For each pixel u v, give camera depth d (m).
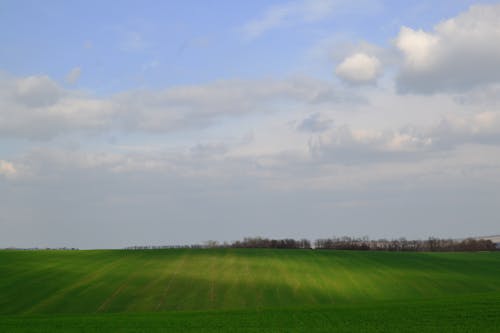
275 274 63.84
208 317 35.50
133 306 49.62
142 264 69.00
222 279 60.81
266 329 29.72
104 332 29.42
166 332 29.28
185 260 72.31
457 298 41.97
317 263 71.81
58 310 47.91
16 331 29.95
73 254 76.94
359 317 33.16
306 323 31.56
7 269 64.12
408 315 32.94
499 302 36.94
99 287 56.34
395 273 66.12
